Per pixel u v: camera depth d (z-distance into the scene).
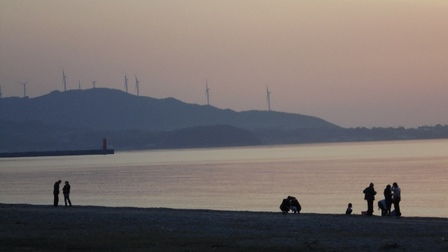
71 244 67.81
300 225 82.56
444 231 76.38
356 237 73.06
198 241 70.25
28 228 81.31
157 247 66.25
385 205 96.19
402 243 68.50
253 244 68.38
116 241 70.00
